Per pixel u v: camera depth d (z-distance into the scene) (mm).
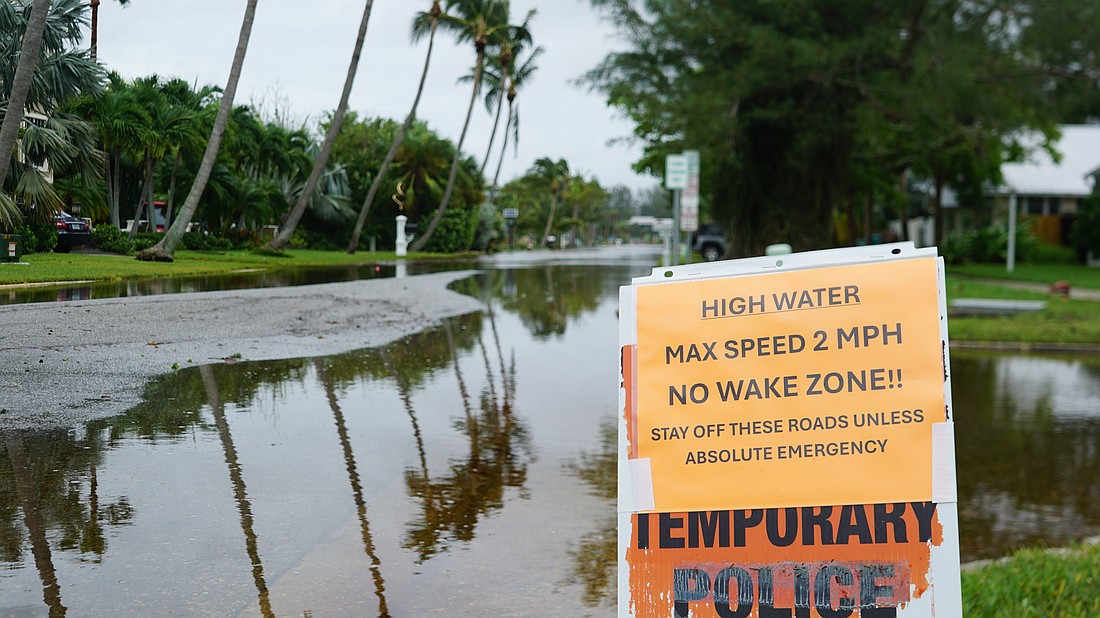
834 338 2338
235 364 9258
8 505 4598
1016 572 4469
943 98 18328
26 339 9539
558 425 7309
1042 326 16125
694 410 2381
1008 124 18594
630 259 49312
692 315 2434
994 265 41219
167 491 4949
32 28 18500
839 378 2318
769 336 2375
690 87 19938
